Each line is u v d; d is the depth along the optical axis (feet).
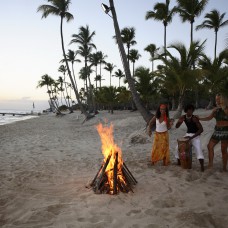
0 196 14.83
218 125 18.69
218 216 11.62
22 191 15.80
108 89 143.23
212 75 79.00
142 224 11.02
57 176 19.38
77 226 10.94
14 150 33.01
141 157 25.44
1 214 12.38
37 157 27.68
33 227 10.93
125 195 14.52
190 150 19.38
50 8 104.63
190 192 14.78
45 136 51.80
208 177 17.43
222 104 18.34
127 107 194.90
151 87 102.94
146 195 14.49
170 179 17.17
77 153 29.91
